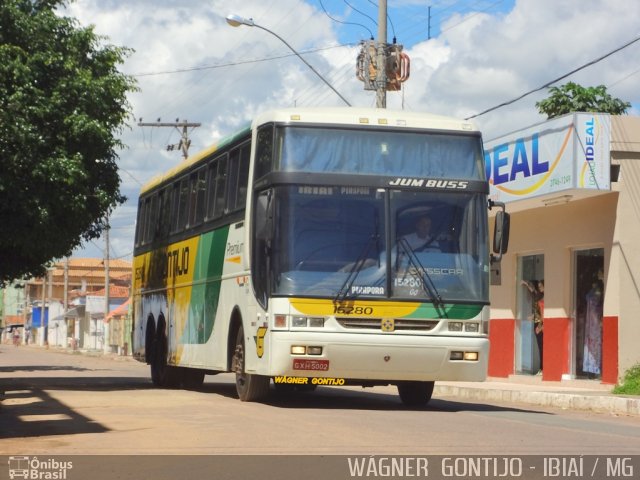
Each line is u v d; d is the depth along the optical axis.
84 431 12.40
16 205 22.33
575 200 23.97
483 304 15.52
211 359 19.06
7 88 22.28
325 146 15.55
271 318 15.10
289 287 15.02
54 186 22.69
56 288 127.69
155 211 25.06
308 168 15.41
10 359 57.75
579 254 24.42
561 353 24.47
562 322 24.55
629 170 22.44
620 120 22.39
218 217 18.95
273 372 15.09
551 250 25.17
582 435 12.64
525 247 26.50
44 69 22.81
